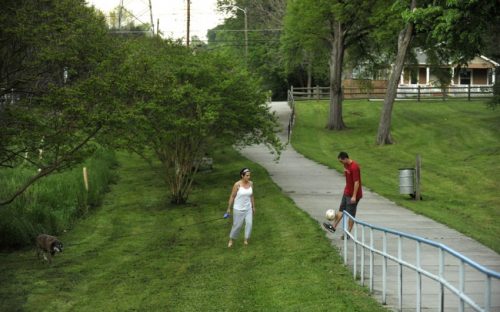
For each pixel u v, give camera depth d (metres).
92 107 16.75
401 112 54.56
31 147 16.88
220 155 39.22
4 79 16.69
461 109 54.84
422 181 29.36
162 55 26.17
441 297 8.41
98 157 33.81
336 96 49.59
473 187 27.30
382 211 21.39
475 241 16.41
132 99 18.00
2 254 17.89
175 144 25.39
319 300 11.33
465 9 26.17
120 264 16.22
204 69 25.69
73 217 22.83
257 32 80.88
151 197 27.55
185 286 13.55
